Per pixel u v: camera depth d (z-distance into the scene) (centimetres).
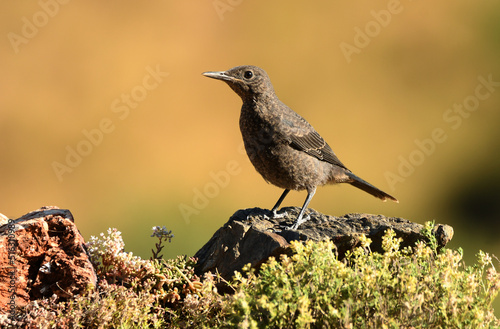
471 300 419
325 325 406
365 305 420
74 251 519
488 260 480
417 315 409
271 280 420
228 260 598
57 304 484
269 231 612
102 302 475
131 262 544
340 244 604
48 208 563
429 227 523
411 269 440
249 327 388
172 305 534
